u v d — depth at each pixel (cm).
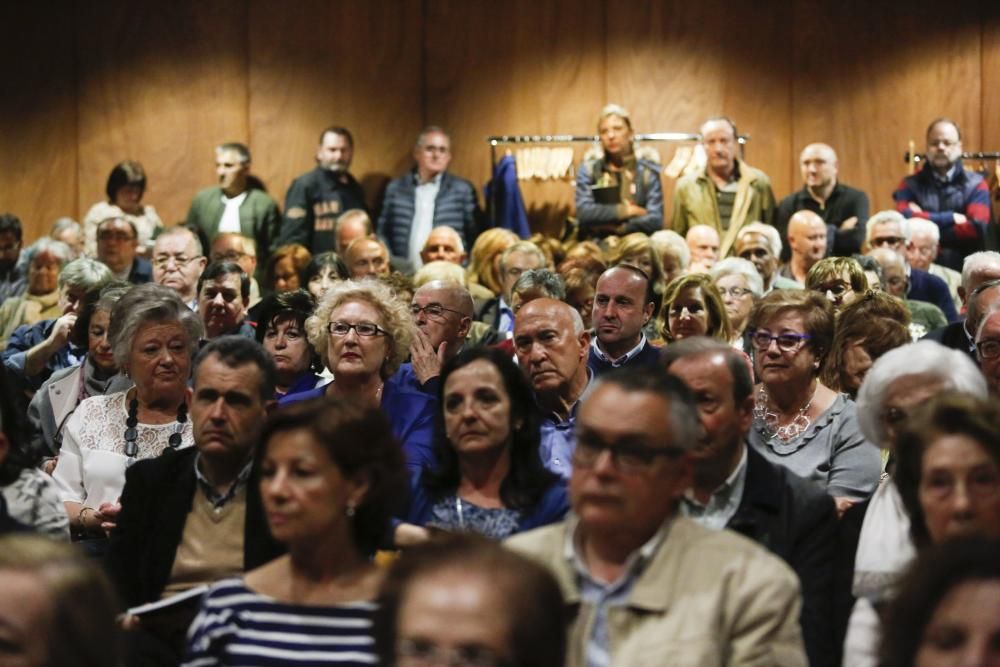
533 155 1291
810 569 429
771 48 1336
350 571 380
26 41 1330
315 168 1288
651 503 343
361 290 611
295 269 1060
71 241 1209
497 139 1316
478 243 1043
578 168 1253
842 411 573
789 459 569
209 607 374
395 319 610
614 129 1208
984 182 1234
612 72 1338
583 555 357
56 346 764
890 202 1336
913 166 1302
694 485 441
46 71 1333
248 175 1323
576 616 348
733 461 439
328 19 1340
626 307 684
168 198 1334
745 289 873
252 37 1338
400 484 389
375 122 1340
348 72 1341
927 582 249
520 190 1319
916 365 421
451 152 1340
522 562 241
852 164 1337
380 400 593
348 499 380
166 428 571
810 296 576
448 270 946
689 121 1336
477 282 1038
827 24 1334
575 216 1271
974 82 1328
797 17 1334
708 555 349
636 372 349
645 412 342
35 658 249
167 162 1334
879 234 1110
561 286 810
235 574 458
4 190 1333
